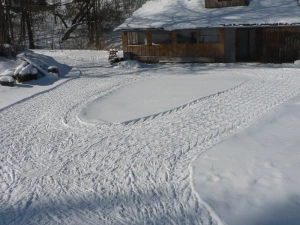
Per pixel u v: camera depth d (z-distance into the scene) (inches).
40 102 469.1
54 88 556.7
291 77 565.3
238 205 199.2
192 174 239.0
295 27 770.8
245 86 506.6
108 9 1574.8
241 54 908.6
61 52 1074.1
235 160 256.5
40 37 1510.8
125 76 650.2
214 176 234.1
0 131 354.3
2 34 838.5
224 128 328.8
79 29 1556.3
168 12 921.5
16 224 194.7
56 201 217.6
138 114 386.0
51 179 247.1
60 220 196.7
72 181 242.8
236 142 290.8
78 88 550.0
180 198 212.1
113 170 256.2
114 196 219.9
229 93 466.3
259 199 203.8
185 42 897.5
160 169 252.7
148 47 889.5
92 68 774.5
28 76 598.9
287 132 309.4
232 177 231.1
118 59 842.8
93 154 286.4
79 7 1533.0
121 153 285.0
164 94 478.3
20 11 1337.4
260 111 374.9
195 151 280.1
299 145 279.0
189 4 946.7
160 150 286.0
